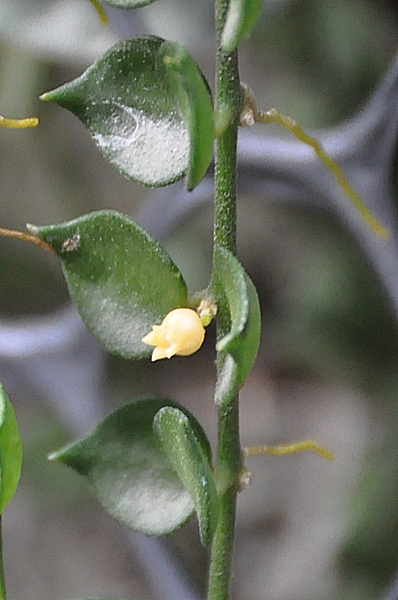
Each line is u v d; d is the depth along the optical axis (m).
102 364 0.41
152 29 0.35
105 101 0.22
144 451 0.22
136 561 0.45
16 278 0.50
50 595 0.50
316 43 0.43
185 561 0.42
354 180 0.36
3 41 0.42
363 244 0.38
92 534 0.52
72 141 0.50
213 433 0.50
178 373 0.53
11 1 0.35
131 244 0.22
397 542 0.42
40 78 0.45
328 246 0.47
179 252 0.48
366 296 0.46
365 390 0.49
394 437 0.45
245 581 0.45
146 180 0.22
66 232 0.22
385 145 0.35
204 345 0.53
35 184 0.51
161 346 0.22
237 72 0.21
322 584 0.43
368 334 0.47
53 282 0.50
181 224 0.42
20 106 0.47
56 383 0.41
